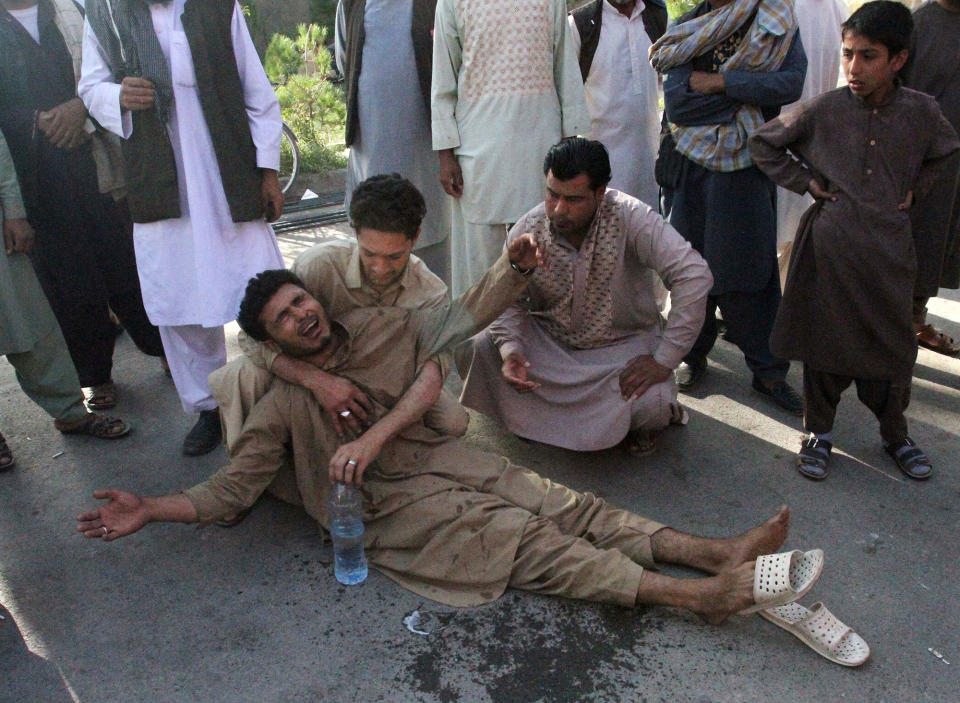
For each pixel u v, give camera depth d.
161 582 2.52
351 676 2.13
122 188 3.24
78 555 2.66
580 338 3.06
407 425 2.47
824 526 2.68
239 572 2.55
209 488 2.43
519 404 3.04
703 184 3.37
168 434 3.45
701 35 3.19
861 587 2.39
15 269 3.05
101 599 2.45
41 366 3.21
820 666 2.11
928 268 3.43
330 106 9.85
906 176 2.65
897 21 2.46
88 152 3.46
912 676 2.08
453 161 3.61
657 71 3.51
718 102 3.24
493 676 2.11
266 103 3.06
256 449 2.46
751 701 2.01
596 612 2.32
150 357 4.25
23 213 2.99
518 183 3.47
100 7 2.84
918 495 2.83
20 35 3.24
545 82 3.43
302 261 2.60
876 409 2.97
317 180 8.27
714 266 3.36
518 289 2.48
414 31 3.74
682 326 2.81
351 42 3.86
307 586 2.48
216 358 3.31
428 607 2.37
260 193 3.05
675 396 2.95
